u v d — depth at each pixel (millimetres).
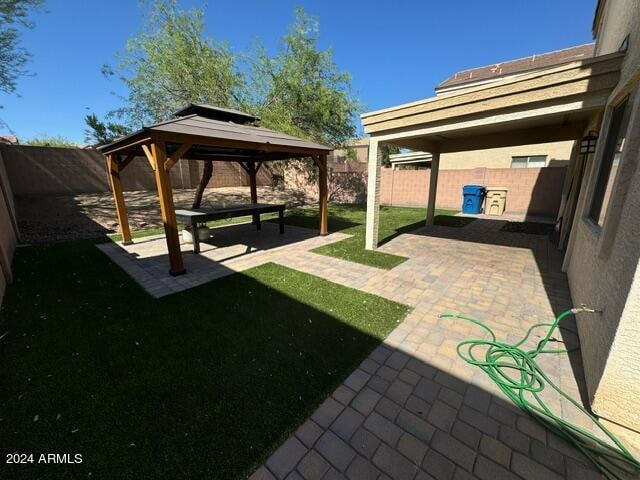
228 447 1552
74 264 4738
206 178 7379
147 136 3959
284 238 6809
